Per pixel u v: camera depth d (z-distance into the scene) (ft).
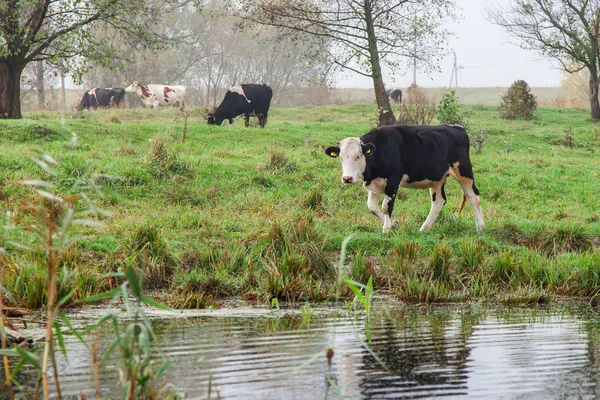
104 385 16.56
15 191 41.50
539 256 34.65
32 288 26.35
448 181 55.72
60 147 55.83
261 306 27.40
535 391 16.19
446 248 33.06
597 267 31.86
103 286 29.17
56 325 14.26
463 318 24.89
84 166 46.60
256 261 33.12
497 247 37.40
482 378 17.15
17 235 32.81
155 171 47.73
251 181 49.62
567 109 127.65
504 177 58.08
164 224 37.78
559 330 22.76
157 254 31.94
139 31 78.95
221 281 29.86
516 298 28.73
